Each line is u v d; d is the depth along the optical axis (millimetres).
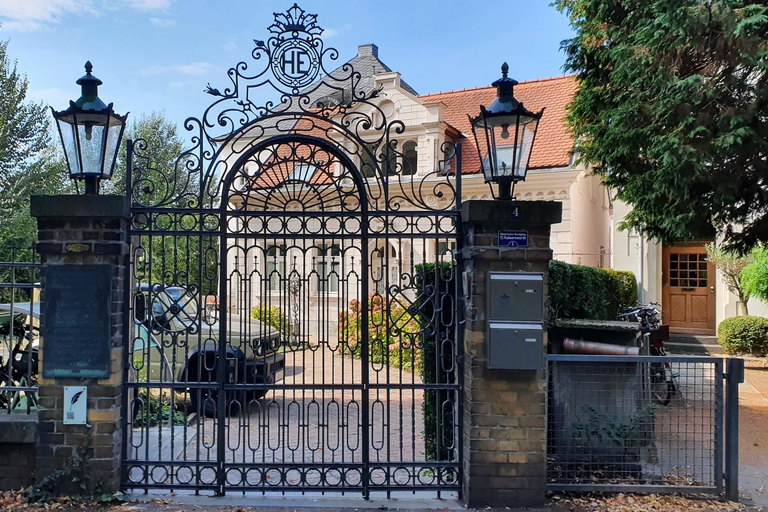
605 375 5117
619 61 7941
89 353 4660
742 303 12047
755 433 6977
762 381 9992
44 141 23000
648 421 5125
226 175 4887
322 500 4773
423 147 15594
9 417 4809
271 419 7906
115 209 4633
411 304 4938
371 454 6348
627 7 8016
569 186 14555
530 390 4648
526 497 4637
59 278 4691
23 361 5816
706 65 7371
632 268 13641
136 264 5098
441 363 5051
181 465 4867
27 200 20578
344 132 5004
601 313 8031
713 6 6637
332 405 8680
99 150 4723
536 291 4578
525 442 4637
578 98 9750
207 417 7957
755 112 6785
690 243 13852
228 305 5879
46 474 4660
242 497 4809
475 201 4586
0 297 7453
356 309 6336
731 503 4770
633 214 8703
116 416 4707
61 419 4660
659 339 9125
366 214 4910
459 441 4871
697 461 5547
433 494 4926
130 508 4520
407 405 8602
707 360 4887
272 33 4980
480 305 4645
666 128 7492
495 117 4711
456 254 4910
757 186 7270
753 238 7867
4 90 22125
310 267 12023
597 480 4996
